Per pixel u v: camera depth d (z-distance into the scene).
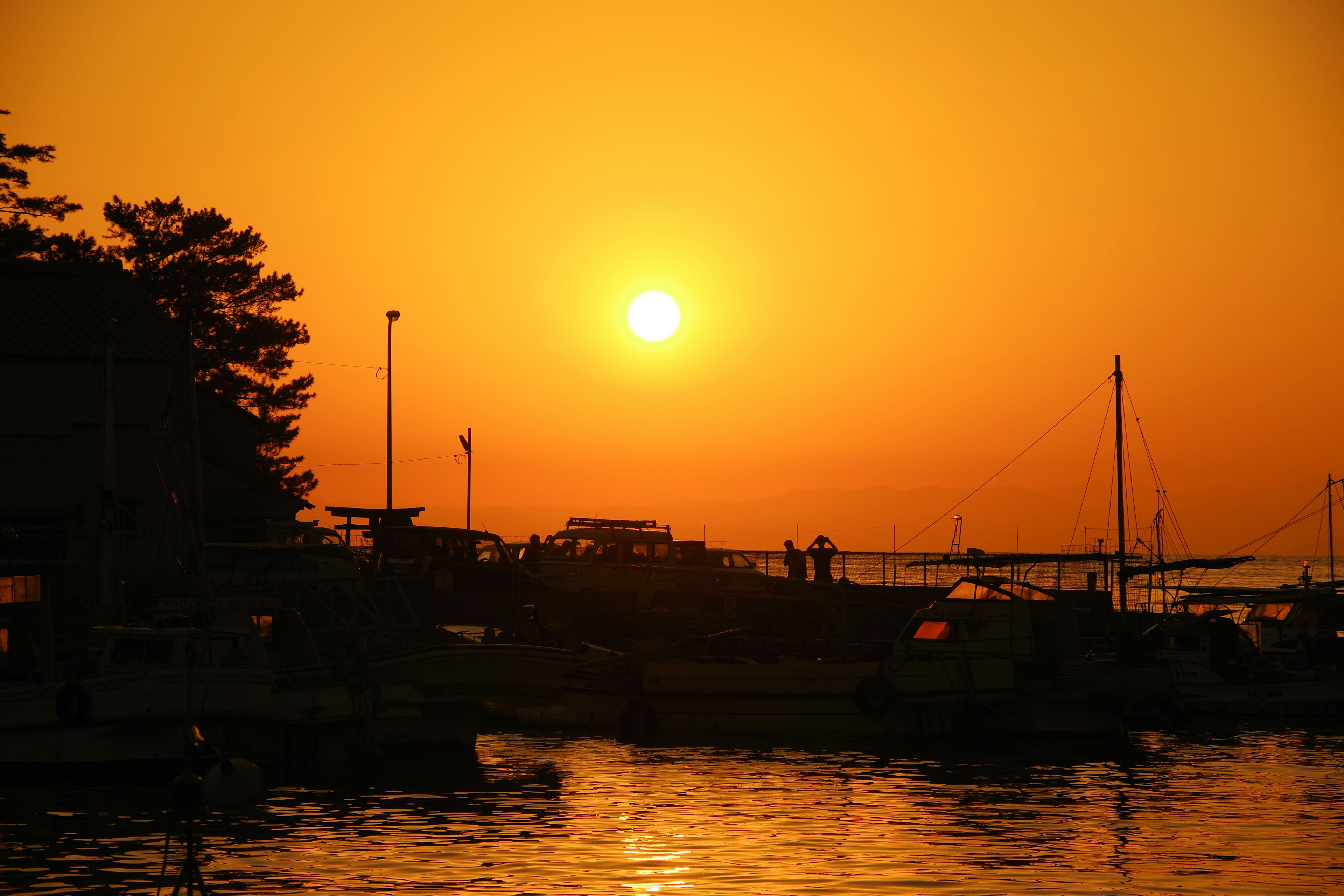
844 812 30.64
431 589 57.09
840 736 43.97
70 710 33.78
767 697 44.75
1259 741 46.75
